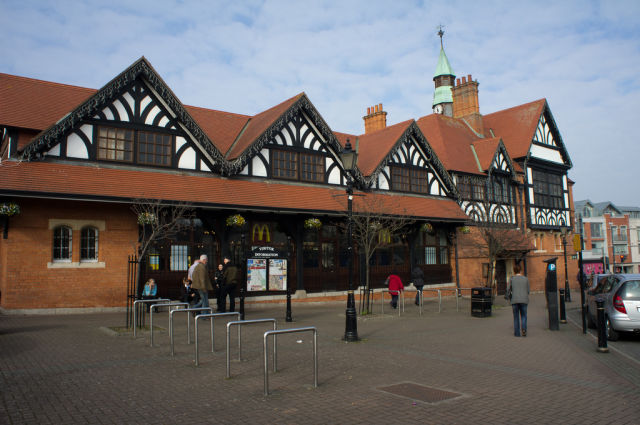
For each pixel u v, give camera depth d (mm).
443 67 38969
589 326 12906
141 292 14031
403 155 21969
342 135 24094
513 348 9406
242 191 15922
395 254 20922
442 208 22031
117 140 14367
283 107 18234
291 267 17469
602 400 5824
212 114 19641
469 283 23625
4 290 12695
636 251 57281
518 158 28391
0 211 12188
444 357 8430
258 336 10406
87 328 10797
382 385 6461
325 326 12203
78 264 13469
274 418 5078
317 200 17531
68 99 15273
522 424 4953
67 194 12391
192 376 6820
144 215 13219
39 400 5598
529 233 28047
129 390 6066
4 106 13445
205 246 15484
